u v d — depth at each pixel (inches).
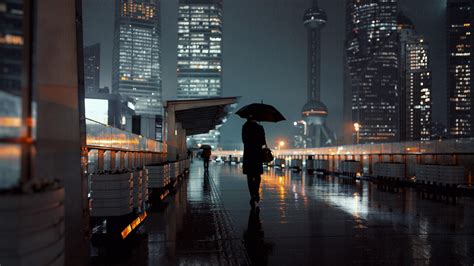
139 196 308.2
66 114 161.3
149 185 455.2
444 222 341.1
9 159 97.2
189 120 1446.9
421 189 664.4
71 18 171.8
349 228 313.4
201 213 392.5
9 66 101.6
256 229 309.1
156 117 1381.6
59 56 155.8
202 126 1809.8
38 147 132.1
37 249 95.1
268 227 317.4
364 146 980.6
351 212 399.2
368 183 805.9
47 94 142.2
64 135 158.7
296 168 1462.8
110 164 389.1
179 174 889.5
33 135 113.6
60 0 159.3
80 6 185.5
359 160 1010.1
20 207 90.0
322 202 483.5
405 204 464.4
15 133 102.0
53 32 150.4
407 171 786.8
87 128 300.2
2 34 99.4
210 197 536.7
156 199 453.4
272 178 985.5
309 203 473.1
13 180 99.1
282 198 525.3
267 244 258.7
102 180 246.8
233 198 525.7
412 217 367.2
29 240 92.4
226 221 346.0
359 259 223.0
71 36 171.3
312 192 613.9
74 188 169.3
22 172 105.3
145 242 264.2
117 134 410.0
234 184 769.6
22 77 108.4
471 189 557.6
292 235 286.7
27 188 98.1
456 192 564.1
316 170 1293.1
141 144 579.2
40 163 133.4
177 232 297.0
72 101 169.5
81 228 177.3
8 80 100.3
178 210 413.4
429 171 640.4
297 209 420.2
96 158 338.3
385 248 248.2
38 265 95.5
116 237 249.0
